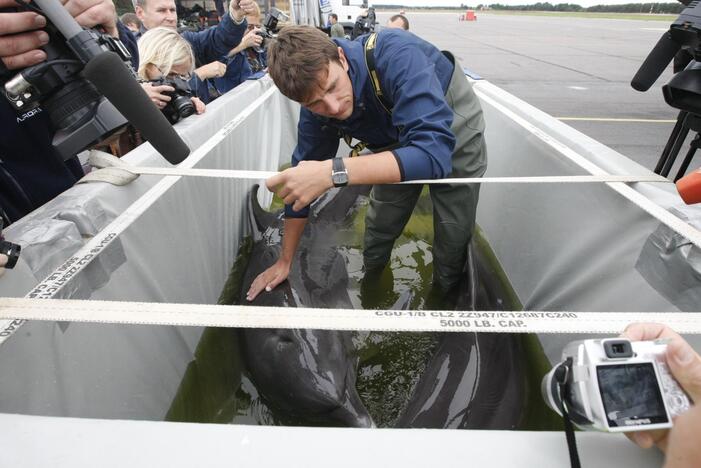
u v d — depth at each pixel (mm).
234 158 2582
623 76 10922
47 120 1581
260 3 7504
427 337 2059
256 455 645
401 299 2482
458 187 2223
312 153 2119
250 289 2125
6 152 1562
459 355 1818
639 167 1750
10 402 1021
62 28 995
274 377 1714
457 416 1588
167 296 1780
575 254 1927
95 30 1208
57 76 1113
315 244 2592
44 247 1173
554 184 2135
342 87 1562
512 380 1808
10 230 1202
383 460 640
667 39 1852
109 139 1268
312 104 1556
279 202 3664
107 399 1386
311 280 2236
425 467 634
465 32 26047
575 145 2066
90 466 633
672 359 618
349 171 1369
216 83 4547
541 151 2234
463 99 2166
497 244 2729
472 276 2295
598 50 16781
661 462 642
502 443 665
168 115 2215
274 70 1479
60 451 649
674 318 989
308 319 975
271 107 3705
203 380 1942
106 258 1364
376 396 1854
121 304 989
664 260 1437
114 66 956
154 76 2449
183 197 1945
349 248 2945
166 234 1784
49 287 1099
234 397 1872
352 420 1614
